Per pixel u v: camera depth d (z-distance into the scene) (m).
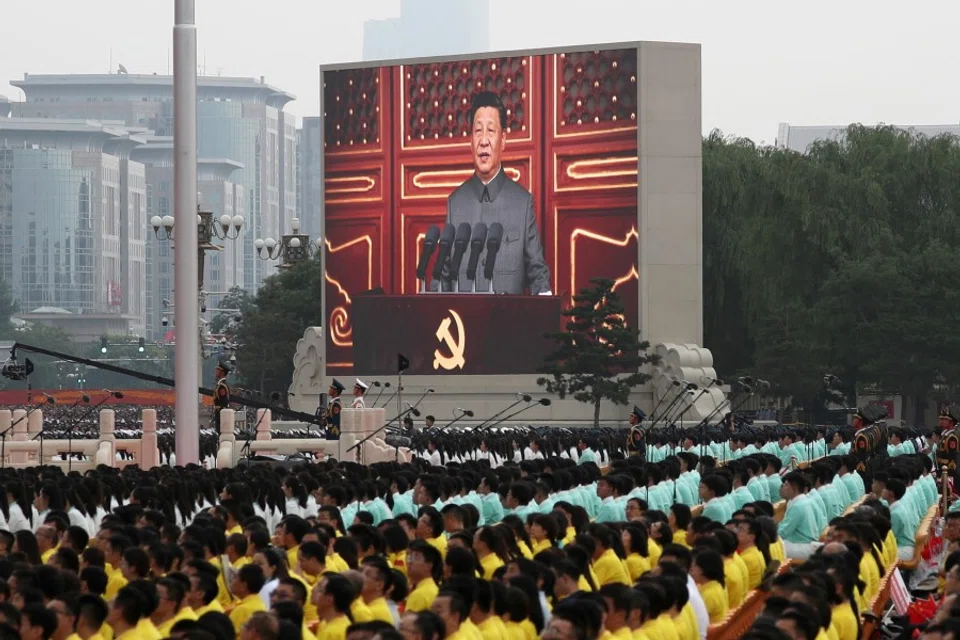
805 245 127.62
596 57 120.69
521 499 40.50
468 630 22.06
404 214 123.94
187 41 60.38
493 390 121.31
